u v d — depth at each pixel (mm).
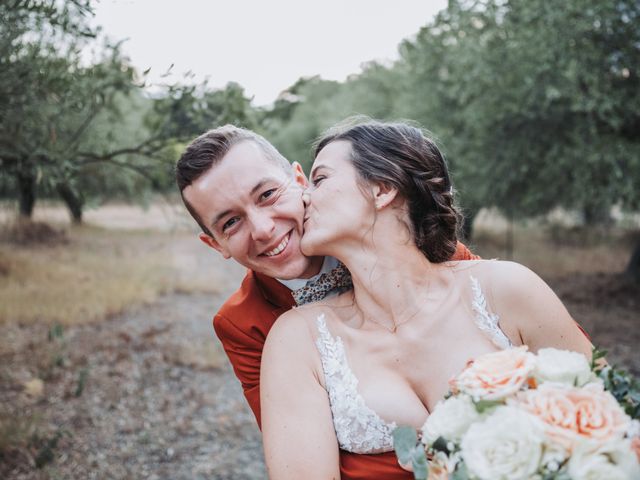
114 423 5152
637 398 1189
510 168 9344
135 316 8789
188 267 13141
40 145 3512
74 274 10586
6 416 4816
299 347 1548
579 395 1090
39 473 4164
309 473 1393
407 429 1200
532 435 1027
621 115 7957
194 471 4441
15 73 3084
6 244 12461
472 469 1038
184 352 7074
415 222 1570
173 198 5523
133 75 3832
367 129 1627
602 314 8867
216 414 5480
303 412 1460
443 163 1682
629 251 14273
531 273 1542
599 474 989
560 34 7703
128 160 4855
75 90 3555
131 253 13961
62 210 19156
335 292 1764
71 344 7164
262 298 1927
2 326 7629
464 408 1141
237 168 1628
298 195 1682
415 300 1535
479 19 9125
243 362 1926
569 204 10547
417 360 1490
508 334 1504
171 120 3943
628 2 7633
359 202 1526
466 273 1577
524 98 8234
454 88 9242
